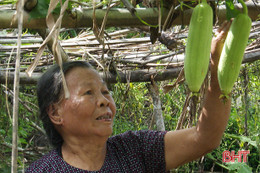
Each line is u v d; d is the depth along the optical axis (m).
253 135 3.58
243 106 3.53
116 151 1.61
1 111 2.81
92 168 1.52
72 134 1.51
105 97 1.54
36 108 3.18
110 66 2.69
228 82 0.91
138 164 1.58
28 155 3.25
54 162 1.52
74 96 1.46
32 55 2.95
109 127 1.48
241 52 0.92
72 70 1.51
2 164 2.74
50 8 0.97
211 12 0.92
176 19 1.28
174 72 2.81
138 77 2.81
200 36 0.89
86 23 1.29
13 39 2.52
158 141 1.62
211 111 1.48
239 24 0.93
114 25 1.30
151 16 1.27
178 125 2.48
